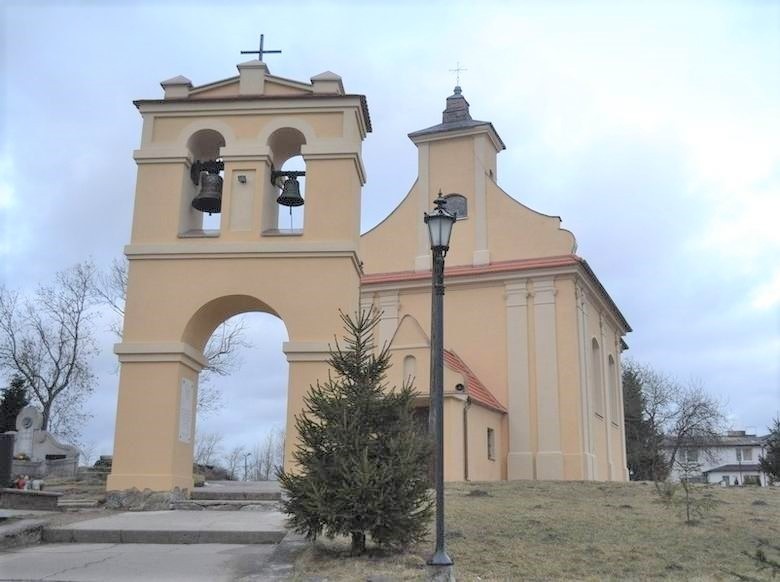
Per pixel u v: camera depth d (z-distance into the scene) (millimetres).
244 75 15492
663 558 10391
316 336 14055
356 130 15078
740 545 11273
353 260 14516
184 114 15305
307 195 14711
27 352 41656
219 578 8523
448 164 31031
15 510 13141
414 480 9594
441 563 8383
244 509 13383
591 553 10492
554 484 17781
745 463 86375
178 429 14133
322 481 9430
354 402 9727
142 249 14688
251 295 14375
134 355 14250
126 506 13422
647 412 55875
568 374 27031
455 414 23703
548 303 27781
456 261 29859
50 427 42562
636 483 18156
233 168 14984
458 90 32719
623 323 37000
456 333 28750
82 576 8578
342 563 9023
